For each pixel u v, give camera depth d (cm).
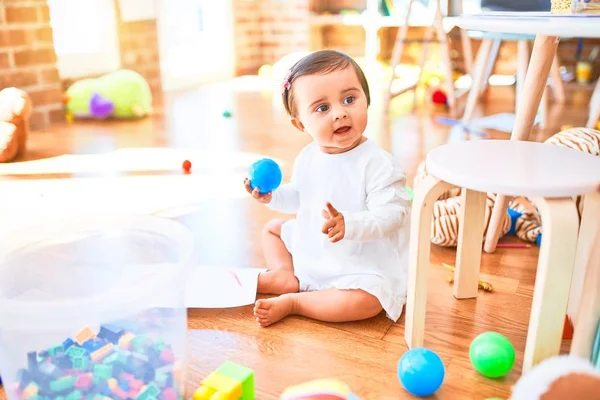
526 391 68
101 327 82
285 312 102
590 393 66
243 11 401
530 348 78
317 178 107
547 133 235
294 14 401
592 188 75
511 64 384
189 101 320
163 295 76
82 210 155
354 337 98
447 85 281
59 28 279
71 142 233
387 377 87
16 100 206
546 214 73
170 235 87
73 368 76
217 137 239
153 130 253
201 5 386
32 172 191
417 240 88
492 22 88
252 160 204
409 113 285
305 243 110
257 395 83
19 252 85
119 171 192
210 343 96
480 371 87
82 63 288
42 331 74
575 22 76
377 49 393
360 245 104
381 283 101
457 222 128
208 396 78
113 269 90
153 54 335
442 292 113
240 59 407
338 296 101
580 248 95
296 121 108
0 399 82
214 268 119
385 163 102
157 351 80
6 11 239
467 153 89
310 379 87
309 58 102
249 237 138
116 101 273
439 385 82
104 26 297
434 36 390
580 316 81
